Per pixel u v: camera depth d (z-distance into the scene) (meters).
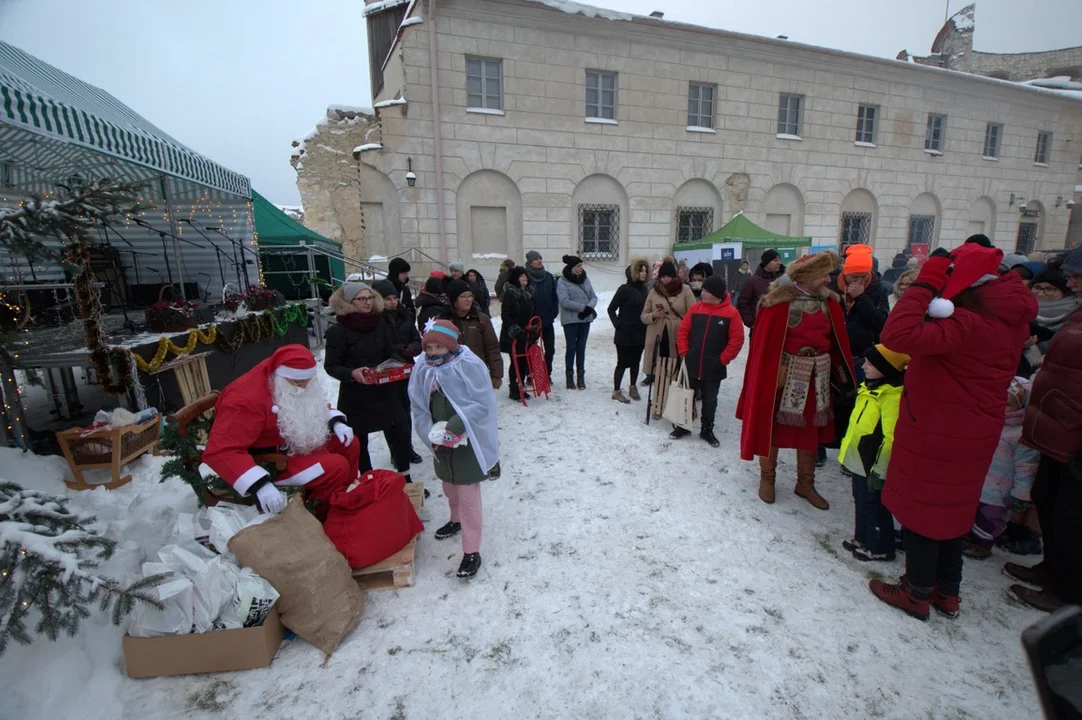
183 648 2.15
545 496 3.77
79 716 1.95
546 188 13.89
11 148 6.25
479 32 12.79
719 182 15.47
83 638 2.20
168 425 2.81
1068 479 2.39
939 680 2.12
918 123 17.53
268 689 2.11
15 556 1.80
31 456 3.67
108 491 3.49
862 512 2.93
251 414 2.63
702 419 4.69
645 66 14.21
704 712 1.99
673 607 2.58
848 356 3.34
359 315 3.50
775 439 3.49
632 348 5.89
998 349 2.12
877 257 17.91
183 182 8.01
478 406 2.67
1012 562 2.91
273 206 12.35
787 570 2.87
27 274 6.50
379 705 2.05
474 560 2.79
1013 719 1.95
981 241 4.11
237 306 6.85
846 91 16.34
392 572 2.74
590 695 2.08
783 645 2.32
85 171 7.22
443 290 5.23
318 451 2.98
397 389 3.71
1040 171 20.00
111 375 3.99
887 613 2.52
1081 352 2.27
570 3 13.09
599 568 2.90
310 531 2.45
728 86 15.04
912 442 2.30
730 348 4.43
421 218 13.09
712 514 3.48
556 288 6.64
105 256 8.58
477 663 2.25
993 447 2.21
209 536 2.51
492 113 13.16
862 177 17.09
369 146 12.59
